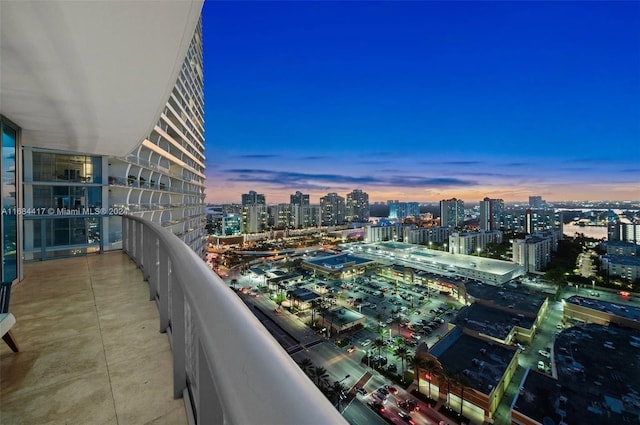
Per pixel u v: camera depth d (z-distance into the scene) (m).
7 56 3.17
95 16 2.63
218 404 0.97
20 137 5.55
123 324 3.09
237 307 0.77
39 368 2.27
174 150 29.58
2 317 2.43
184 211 32.75
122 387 2.02
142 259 5.29
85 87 3.97
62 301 3.85
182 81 31.48
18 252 5.14
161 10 2.63
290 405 0.33
